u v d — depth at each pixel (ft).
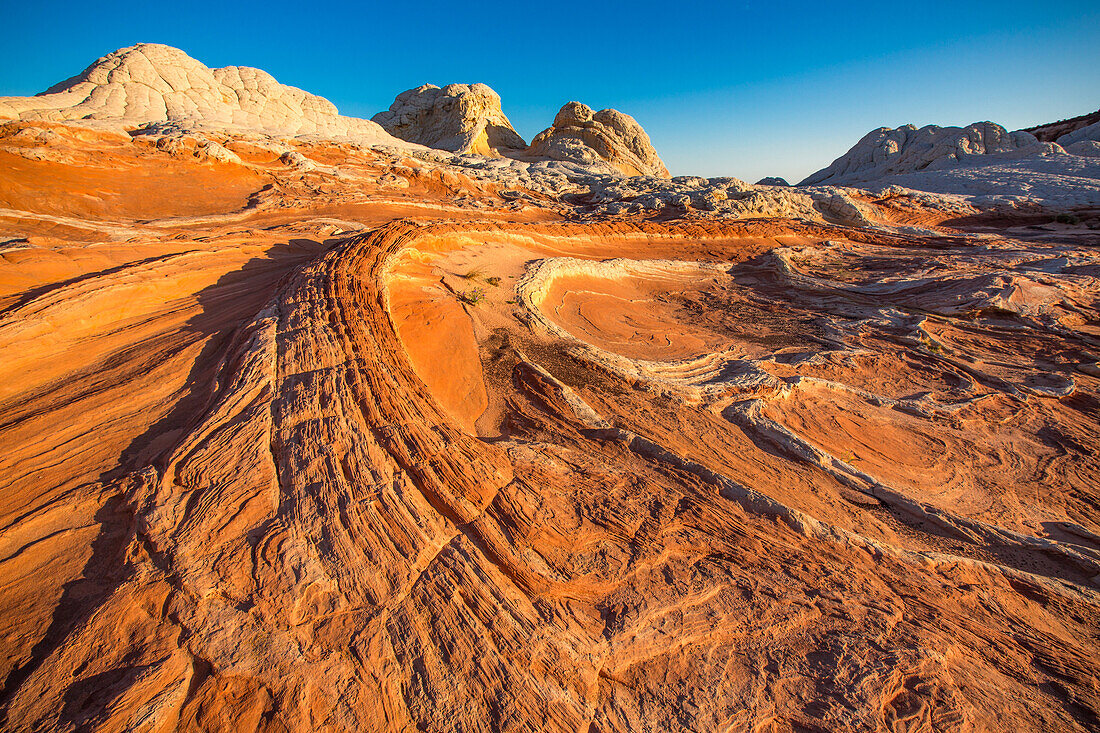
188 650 11.99
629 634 14.23
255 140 98.84
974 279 57.62
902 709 13.08
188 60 117.91
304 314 27.20
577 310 47.37
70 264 31.48
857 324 50.98
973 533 21.44
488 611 13.91
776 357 42.14
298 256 45.55
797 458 26.14
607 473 21.66
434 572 14.71
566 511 18.54
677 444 26.20
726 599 15.88
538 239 67.56
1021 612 17.17
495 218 100.94
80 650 11.70
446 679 12.16
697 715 12.46
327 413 20.08
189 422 19.71
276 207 74.23
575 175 159.74
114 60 106.83
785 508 19.98
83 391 21.63
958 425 32.83
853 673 13.79
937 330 49.29
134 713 10.67
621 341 42.34
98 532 14.96
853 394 35.81
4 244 33.60
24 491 16.14
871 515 22.39
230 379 21.71
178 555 13.99
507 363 32.71
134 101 101.76
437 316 34.99
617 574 16.20
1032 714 13.58
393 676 12.03
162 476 16.51
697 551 17.80
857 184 176.76
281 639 12.39
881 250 89.81
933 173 166.61
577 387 31.04
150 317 29.04
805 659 14.20
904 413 34.22
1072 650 15.85
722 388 32.55
